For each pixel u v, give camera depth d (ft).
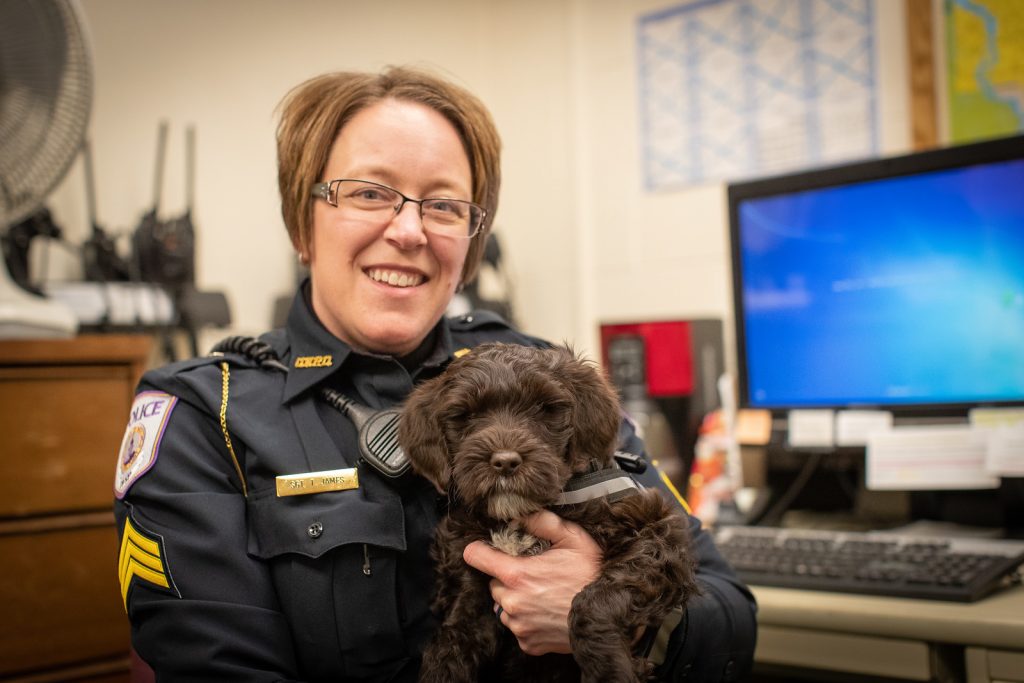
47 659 5.94
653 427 8.03
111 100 8.52
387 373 4.44
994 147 5.85
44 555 5.94
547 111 11.16
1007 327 5.84
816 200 6.56
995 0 8.21
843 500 6.81
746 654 4.47
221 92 9.30
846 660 4.71
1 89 6.26
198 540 3.91
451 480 3.76
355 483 4.04
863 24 8.94
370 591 3.91
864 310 6.38
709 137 9.93
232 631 3.77
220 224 9.21
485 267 10.78
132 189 8.65
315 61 10.07
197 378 4.37
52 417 5.98
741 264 6.89
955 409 5.97
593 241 10.81
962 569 4.77
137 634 3.94
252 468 4.13
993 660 4.27
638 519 3.78
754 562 5.30
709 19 9.90
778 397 6.74
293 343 4.56
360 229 4.32
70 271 8.26
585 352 4.73
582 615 3.51
